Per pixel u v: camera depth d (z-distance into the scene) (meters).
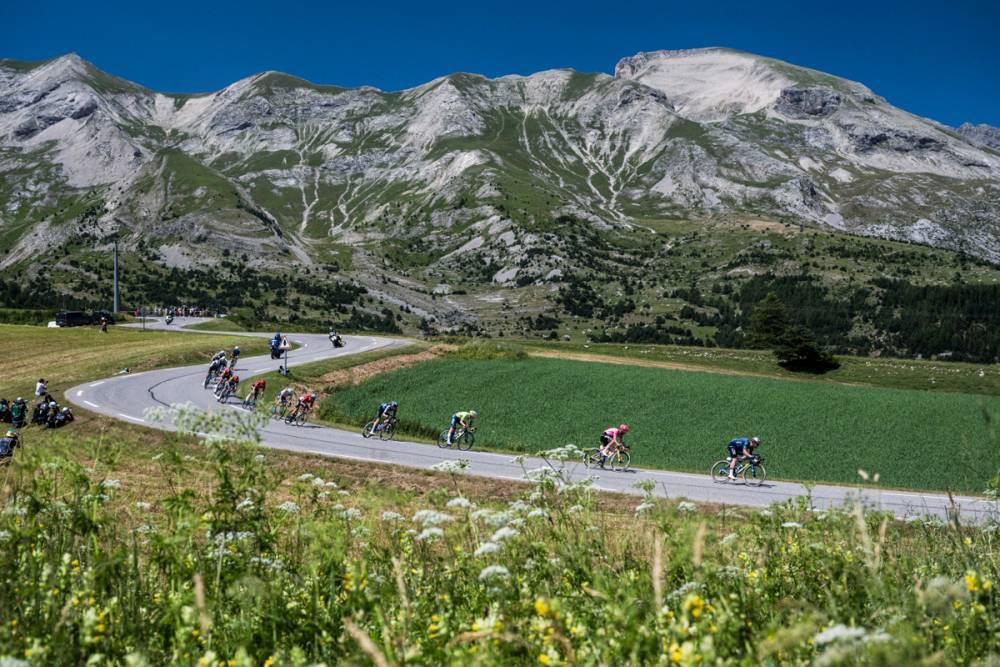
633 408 44.91
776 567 4.98
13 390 40.50
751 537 6.14
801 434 39.12
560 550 4.83
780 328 128.62
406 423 35.19
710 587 4.21
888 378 106.81
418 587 4.65
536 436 35.25
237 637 3.77
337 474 20.89
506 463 25.09
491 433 35.91
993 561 5.14
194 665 3.47
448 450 28.00
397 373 55.09
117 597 4.11
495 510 5.99
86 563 4.70
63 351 59.81
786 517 6.66
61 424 29.34
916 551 6.09
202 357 57.84
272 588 4.21
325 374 50.94
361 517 6.23
